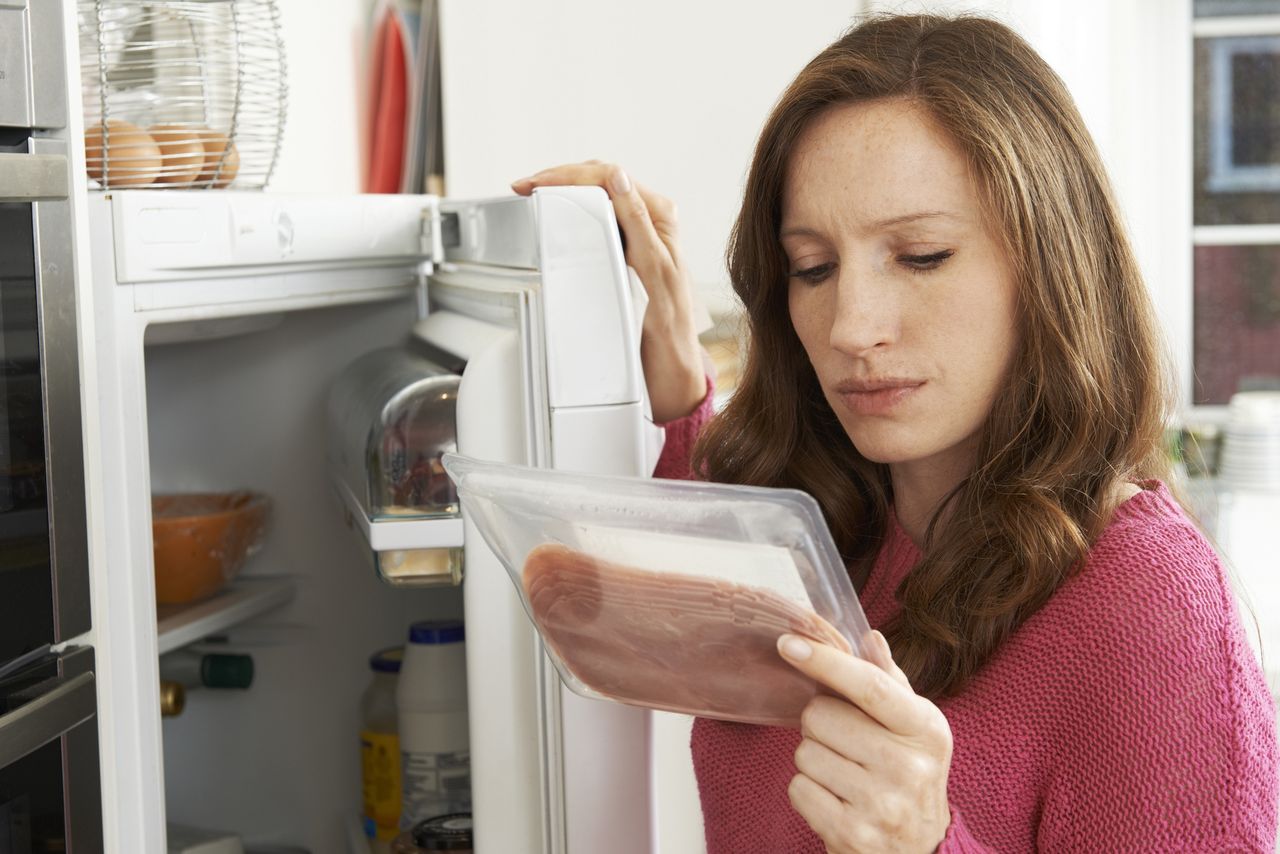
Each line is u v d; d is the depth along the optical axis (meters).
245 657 1.41
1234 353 2.78
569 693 1.00
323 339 1.41
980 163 0.84
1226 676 0.81
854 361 0.88
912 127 0.85
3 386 0.83
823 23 1.87
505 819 1.03
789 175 0.91
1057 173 0.87
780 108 0.91
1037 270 0.86
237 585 1.39
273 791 1.45
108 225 0.93
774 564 0.66
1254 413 2.52
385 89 1.95
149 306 0.98
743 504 0.65
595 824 1.00
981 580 0.88
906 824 0.72
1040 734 0.87
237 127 1.30
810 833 0.95
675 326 1.20
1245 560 2.32
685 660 0.74
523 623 1.02
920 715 0.70
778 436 1.05
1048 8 2.00
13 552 0.84
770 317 1.03
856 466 1.03
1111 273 0.91
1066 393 0.88
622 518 0.69
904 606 0.92
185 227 0.99
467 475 0.76
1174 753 0.81
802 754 0.74
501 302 1.03
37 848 0.86
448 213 1.26
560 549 0.74
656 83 1.91
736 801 1.00
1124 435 0.91
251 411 1.41
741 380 1.09
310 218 1.16
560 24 1.92
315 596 1.43
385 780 1.38
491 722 1.02
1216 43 2.71
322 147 1.74
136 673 0.96
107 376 0.94
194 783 1.45
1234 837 0.80
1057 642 0.86
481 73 1.95
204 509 1.33
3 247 0.83
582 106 1.93
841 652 0.68
